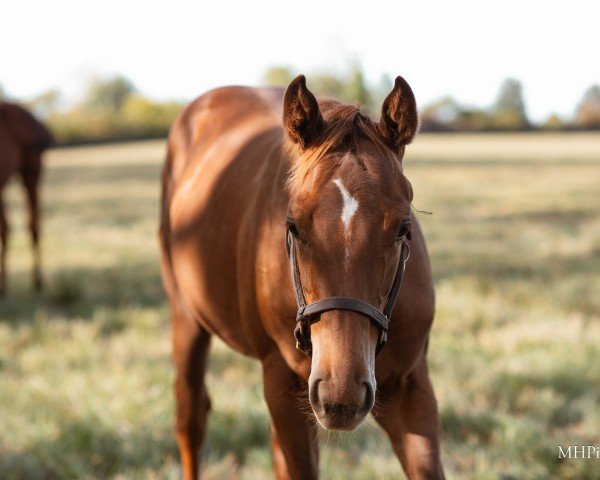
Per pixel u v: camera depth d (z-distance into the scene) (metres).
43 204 22.39
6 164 10.77
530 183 25.84
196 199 4.47
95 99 121.06
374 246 2.72
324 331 2.73
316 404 2.70
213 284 4.10
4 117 11.13
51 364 6.87
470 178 28.12
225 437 5.35
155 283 10.66
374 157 2.86
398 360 3.31
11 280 11.38
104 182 30.27
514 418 5.32
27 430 5.37
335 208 2.74
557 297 8.77
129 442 5.20
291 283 3.28
